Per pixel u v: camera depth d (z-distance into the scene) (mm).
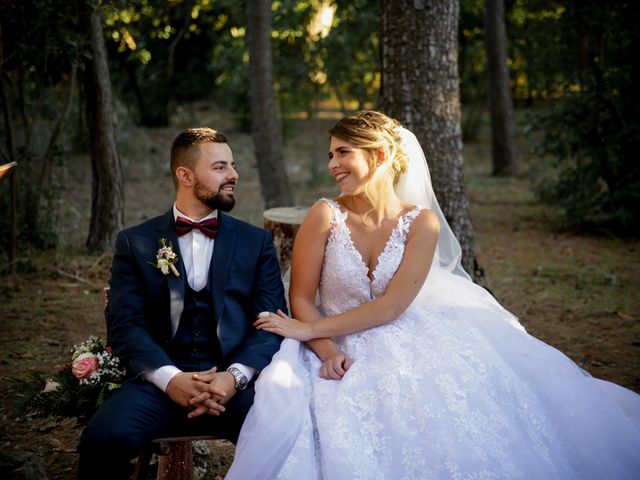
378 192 3150
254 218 9648
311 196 11672
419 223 3127
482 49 17109
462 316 3117
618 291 6195
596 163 8562
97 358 2824
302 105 14734
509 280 6676
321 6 11664
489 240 8508
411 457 2533
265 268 3121
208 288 2959
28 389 2861
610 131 8609
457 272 3703
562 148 8891
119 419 2582
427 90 4938
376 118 3211
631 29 8641
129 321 2875
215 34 15344
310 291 3174
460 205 5129
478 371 2785
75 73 7121
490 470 2521
